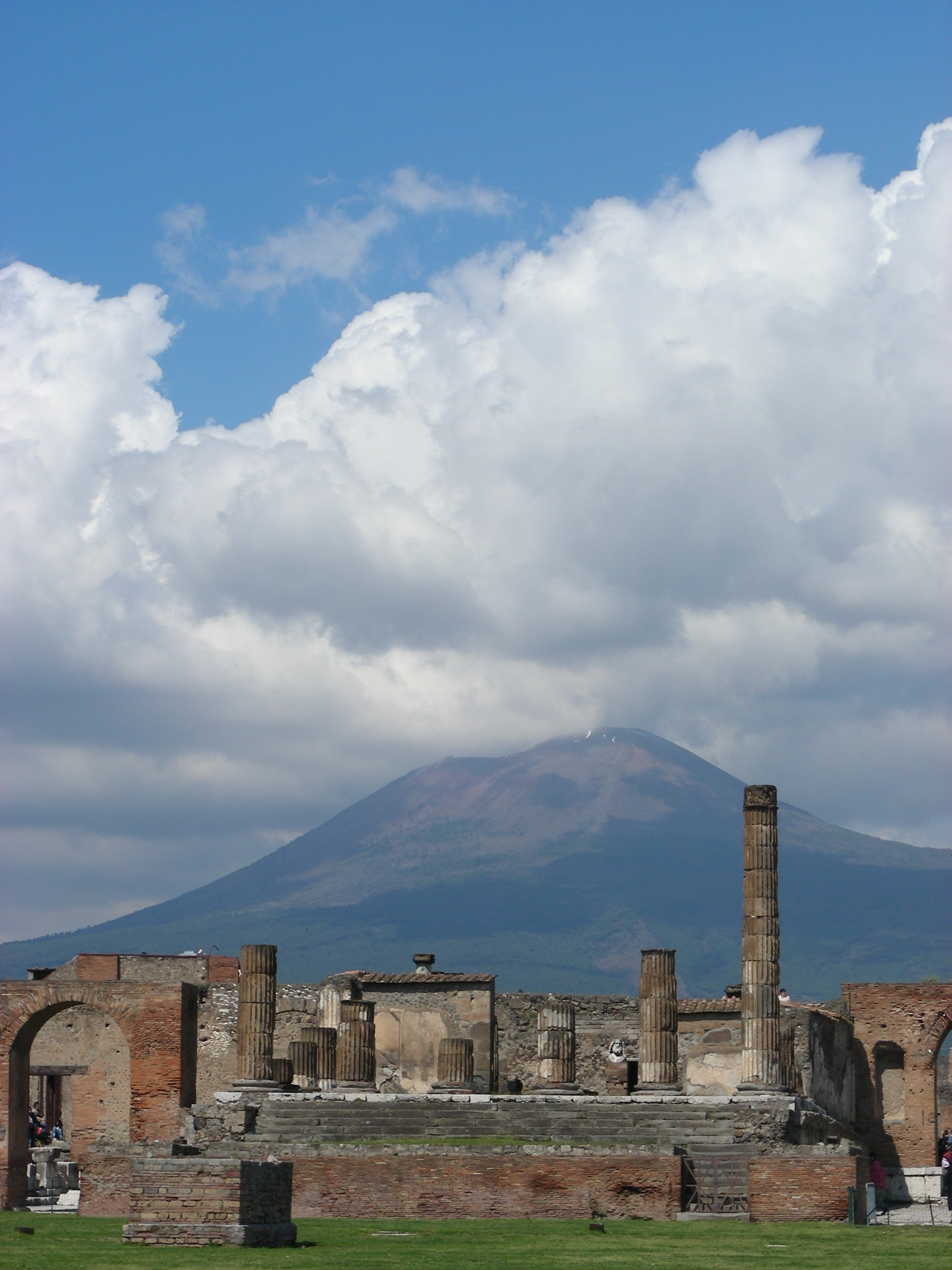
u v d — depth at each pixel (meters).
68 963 86.69
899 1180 75.56
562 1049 63.44
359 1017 66.06
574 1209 46.94
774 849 63.69
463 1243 38.88
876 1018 77.38
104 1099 75.88
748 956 62.78
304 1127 57.84
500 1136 57.19
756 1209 44.84
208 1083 69.50
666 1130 56.62
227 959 86.25
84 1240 37.69
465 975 73.44
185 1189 36.78
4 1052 64.06
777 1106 57.84
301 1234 40.28
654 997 64.50
